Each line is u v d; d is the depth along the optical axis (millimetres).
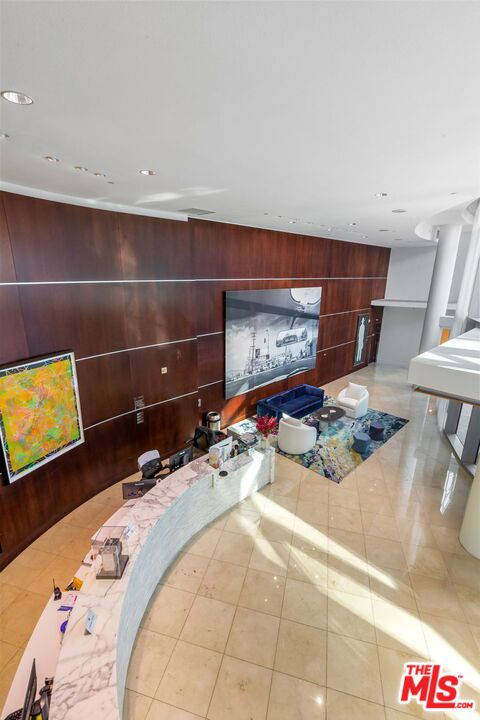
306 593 3645
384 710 2684
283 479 5641
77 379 4543
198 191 3867
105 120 2031
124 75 1555
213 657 3033
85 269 4438
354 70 1523
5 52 1364
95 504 4898
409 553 4195
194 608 3455
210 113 1950
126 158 2732
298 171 3076
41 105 1838
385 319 12562
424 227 7676
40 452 4145
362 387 8484
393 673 2943
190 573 3844
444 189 3711
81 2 1108
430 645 3174
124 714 2648
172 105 1850
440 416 7648
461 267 10289
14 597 3580
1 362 3680
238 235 6590
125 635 2807
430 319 8961
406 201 4309
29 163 2871
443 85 1636
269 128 2156
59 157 2713
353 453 6520
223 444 4793
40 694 2164
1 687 2820
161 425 5840
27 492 4141
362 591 3684
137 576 3162
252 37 1295
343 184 3518
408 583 3791
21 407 3855
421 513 4910
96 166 2953
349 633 3256
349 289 10336
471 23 1192
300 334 8688
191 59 1436
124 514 3732
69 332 4375
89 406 4777
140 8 1142
